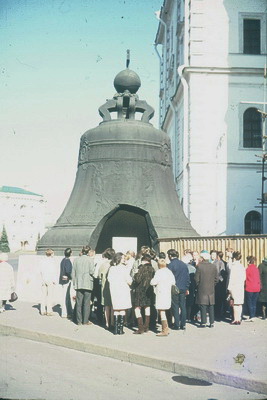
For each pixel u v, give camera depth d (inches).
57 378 307.6
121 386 297.7
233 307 527.8
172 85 1616.6
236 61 1278.3
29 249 4239.7
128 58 629.3
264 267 553.6
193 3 1288.1
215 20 1290.6
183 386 304.0
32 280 647.1
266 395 288.2
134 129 604.1
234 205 1256.8
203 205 1254.3
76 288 495.8
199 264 505.0
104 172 597.0
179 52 1448.1
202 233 1246.3
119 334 442.6
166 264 473.7
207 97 1275.8
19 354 378.0
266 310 596.1
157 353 362.9
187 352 367.9
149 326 489.7
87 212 589.0
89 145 611.5
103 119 626.8
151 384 306.2
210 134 1272.1
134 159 598.2
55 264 573.6
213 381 313.7
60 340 422.0
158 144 613.6
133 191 589.9
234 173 1266.0
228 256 604.4
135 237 653.3
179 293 477.7
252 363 335.0
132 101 621.6
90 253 510.6
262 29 1296.8
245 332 464.4
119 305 445.1
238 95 1279.5
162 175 613.3
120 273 450.6
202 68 1275.8
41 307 551.8
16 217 4178.2
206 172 1261.1
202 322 499.5
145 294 455.8
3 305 576.1
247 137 1285.7
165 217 595.8
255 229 1256.2
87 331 455.5
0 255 573.3
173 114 1563.7
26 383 291.7
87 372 328.5
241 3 1291.8
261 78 1280.8
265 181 1264.8
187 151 1280.8
